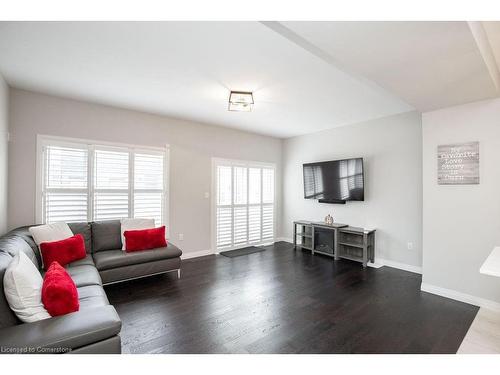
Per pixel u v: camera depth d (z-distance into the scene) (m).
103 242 3.38
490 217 2.64
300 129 5.17
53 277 1.73
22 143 3.14
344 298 2.89
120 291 3.04
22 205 3.14
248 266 4.10
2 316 1.42
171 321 2.35
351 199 4.52
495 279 2.62
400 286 3.26
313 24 1.43
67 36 1.99
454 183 2.86
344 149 4.82
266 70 2.57
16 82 2.92
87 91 3.17
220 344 1.99
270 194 5.91
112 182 3.77
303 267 4.06
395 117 4.08
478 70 1.97
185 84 2.93
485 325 2.31
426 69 1.96
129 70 2.59
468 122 2.77
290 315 2.48
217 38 2.01
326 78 2.74
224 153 5.04
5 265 1.56
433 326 2.29
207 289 3.12
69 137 3.44
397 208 4.05
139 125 4.01
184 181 4.50
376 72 2.02
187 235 4.55
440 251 2.98
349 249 4.64
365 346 1.98
